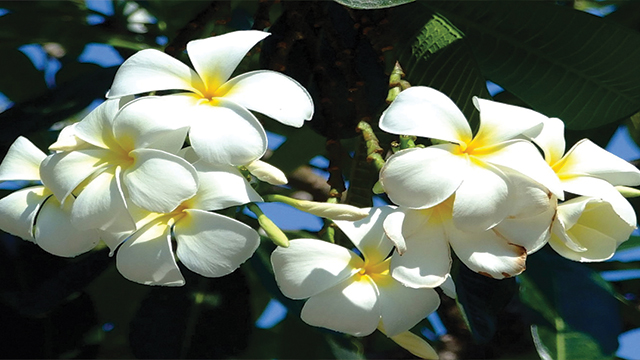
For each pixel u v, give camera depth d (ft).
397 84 2.41
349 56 2.62
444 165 2.22
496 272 2.22
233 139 2.21
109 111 2.27
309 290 2.25
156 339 2.61
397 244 2.21
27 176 2.39
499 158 2.23
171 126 2.21
